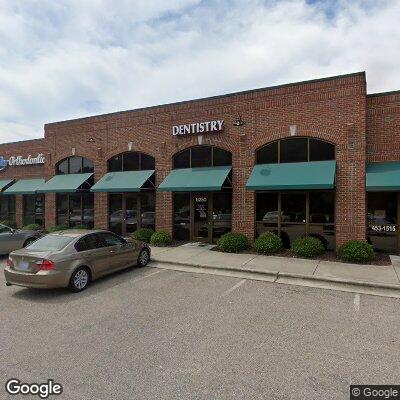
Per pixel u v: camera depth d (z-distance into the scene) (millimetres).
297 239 11586
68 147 18141
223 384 3881
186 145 14469
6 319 6012
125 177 15586
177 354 4637
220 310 6449
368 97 12000
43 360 4473
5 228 12523
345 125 11469
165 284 8398
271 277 9000
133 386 3842
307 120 12086
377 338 5152
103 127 16844
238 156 13297
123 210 16391
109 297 7316
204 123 13883
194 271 9797
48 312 6371
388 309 6492
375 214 11797
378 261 10250
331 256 11008
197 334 5312
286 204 12539
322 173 11211
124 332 5402
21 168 21484
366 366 4301
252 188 11836
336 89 11625
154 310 6465
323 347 4844
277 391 3738
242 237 12352
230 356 4574
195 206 14555
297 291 7738
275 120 12633
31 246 8141
